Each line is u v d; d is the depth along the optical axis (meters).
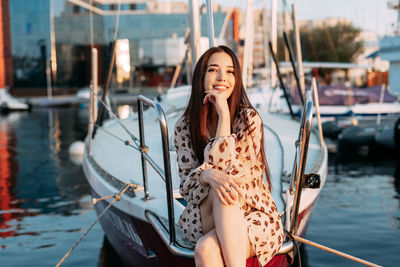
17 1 16.14
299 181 2.26
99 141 4.79
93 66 4.42
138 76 43.56
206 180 1.98
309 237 4.55
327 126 10.54
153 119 5.15
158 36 44.09
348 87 11.36
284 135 4.43
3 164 9.20
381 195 6.23
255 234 2.00
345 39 29.80
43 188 6.99
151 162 2.59
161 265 2.75
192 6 4.14
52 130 16.14
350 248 4.23
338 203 5.82
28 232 4.88
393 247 4.24
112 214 3.29
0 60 25.03
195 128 2.18
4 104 26.02
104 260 4.06
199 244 1.94
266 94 10.60
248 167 2.11
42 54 22.53
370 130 9.80
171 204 2.22
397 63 17.52
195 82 2.20
